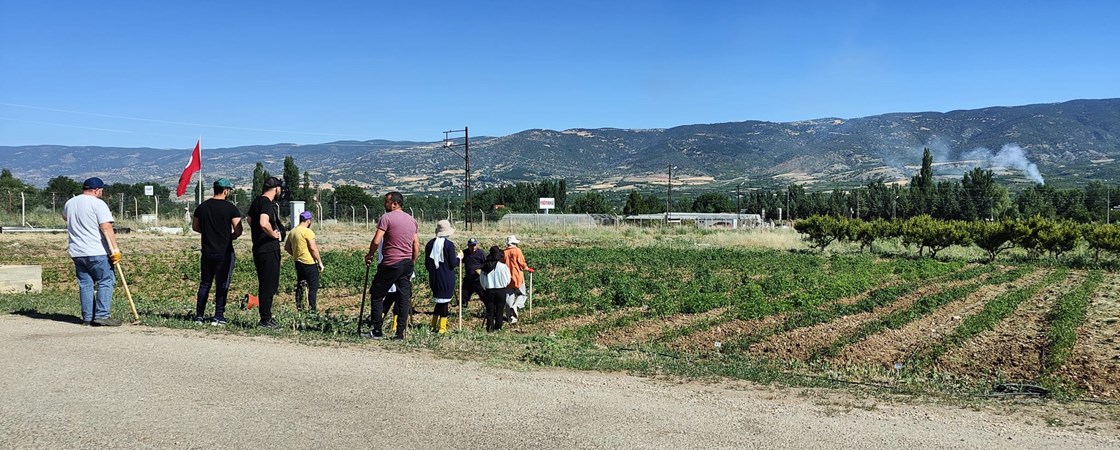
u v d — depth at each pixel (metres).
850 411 7.15
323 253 32.06
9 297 14.91
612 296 18.84
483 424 6.36
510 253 15.21
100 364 7.98
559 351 10.09
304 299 18.45
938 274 28.22
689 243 48.34
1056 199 90.75
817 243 43.16
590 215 79.44
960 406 7.45
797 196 119.88
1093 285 23.20
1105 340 13.73
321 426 6.15
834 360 11.78
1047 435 6.47
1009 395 8.29
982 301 19.55
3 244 31.70
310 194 85.81
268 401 6.81
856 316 16.69
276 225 10.97
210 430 5.95
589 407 7.01
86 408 6.40
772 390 8.08
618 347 11.81
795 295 19.50
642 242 49.28
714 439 6.14
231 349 9.05
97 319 10.48
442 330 11.79
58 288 20.28
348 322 11.75
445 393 7.32
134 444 5.59
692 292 20.75
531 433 6.16
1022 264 33.84
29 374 7.45
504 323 15.41
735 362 10.65
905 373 10.47
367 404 6.84
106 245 10.59
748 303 18.05
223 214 11.05
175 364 8.12
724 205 125.56
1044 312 17.39
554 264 30.48
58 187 73.19
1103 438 6.43
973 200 89.75
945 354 12.27
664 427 6.44
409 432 6.08
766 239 49.09
